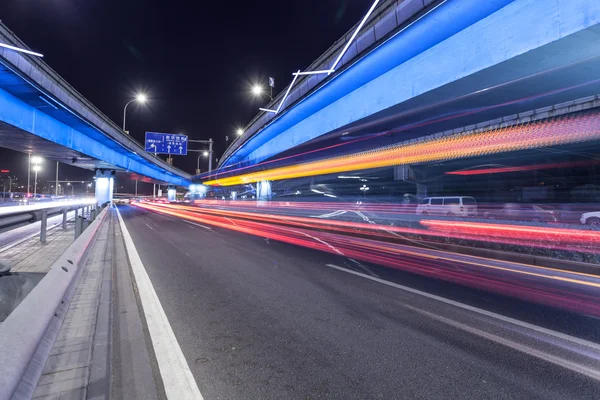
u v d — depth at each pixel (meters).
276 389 2.71
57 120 23.97
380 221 17.97
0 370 1.46
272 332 3.84
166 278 6.26
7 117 17.95
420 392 2.68
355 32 13.04
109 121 29.31
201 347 3.43
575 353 3.38
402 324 4.12
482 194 34.56
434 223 15.13
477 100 12.71
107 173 42.53
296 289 5.61
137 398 2.50
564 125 17.98
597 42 7.59
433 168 30.50
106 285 5.21
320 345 3.52
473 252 9.27
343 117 16.41
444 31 10.12
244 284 5.90
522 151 21.75
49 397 2.19
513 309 4.70
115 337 3.61
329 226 16.53
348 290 5.59
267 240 12.05
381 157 29.58
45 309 2.36
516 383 2.82
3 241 8.94
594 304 4.92
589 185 28.53
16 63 15.17
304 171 37.97
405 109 13.38
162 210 39.28
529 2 8.07
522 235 10.53
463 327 4.04
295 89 18.50
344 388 2.73
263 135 28.25
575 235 10.02
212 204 55.25
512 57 8.48
